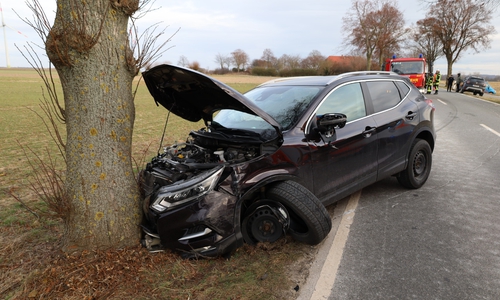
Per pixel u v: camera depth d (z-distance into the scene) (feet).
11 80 169.37
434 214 14.17
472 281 9.53
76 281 9.29
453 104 62.75
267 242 10.98
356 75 14.94
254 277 9.66
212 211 9.78
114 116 10.18
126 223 10.68
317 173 12.12
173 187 10.11
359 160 13.67
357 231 12.78
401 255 11.00
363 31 157.69
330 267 10.32
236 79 203.21
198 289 9.11
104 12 9.51
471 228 12.84
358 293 9.09
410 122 16.02
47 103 9.93
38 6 9.12
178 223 9.88
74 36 9.08
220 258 10.50
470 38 150.51
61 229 12.85
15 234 12.58
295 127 11.87
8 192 17.02
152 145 29.35
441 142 29.09
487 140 28.99
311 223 10.53
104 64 9.79
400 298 8.88
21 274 9.91
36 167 21.70
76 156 10.05
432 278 9.72
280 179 10.95
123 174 10.61
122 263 9.99
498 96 91.81
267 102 13.91
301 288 9.30
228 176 10.09
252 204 10.91
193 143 13.52
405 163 16.03
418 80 68.03
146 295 8.89
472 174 19.58
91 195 10.16
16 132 36.78
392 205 15.25
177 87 12.17
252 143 11.03
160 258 10.31
